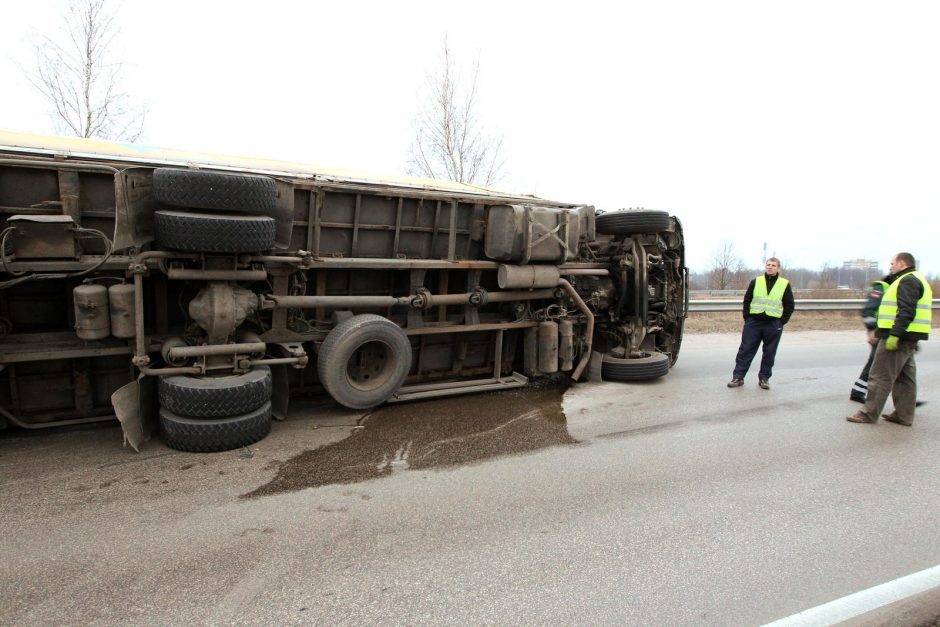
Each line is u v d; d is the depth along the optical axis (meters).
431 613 2.64
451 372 7.10
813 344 12.30
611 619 2.63
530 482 4.21
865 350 11.55
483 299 6.53
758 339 7.59
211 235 4.36
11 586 2.76
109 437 4.84
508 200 6.91
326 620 2.57
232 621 2.55
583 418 5.94
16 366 4.72
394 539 3.31
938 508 3.95
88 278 4.66
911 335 5.73
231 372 4.84
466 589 2.84
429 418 5.73
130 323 4.59
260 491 3.90
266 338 5.37
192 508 3.62
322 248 5.81
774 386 7.82
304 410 5.82
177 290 5.21
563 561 3.12
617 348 8.06
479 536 3.38
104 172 4.64
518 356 7.68
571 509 3.78
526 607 2.71
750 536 3.48
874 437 5.55
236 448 4.64
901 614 2.75
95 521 3.42
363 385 5.70
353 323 5.49
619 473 4.43
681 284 8.68
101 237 4.57
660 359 7.83
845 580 3.03
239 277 4.70
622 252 7.94
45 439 4.76
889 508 3.93
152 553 3.09
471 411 6.04
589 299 7.74
